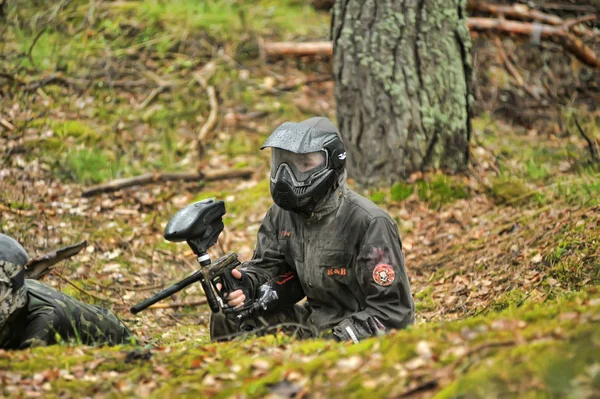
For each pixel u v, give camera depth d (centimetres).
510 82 1666
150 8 1855
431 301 938
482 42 1753
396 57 1195
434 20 1198
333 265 675
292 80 1689
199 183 1347
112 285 1060
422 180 1197
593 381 436
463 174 1223
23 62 1616
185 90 1602
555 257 897
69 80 1579
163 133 1483
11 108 1469
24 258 636
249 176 1373
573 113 1561
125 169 1367
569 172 1279
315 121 670
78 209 1227
